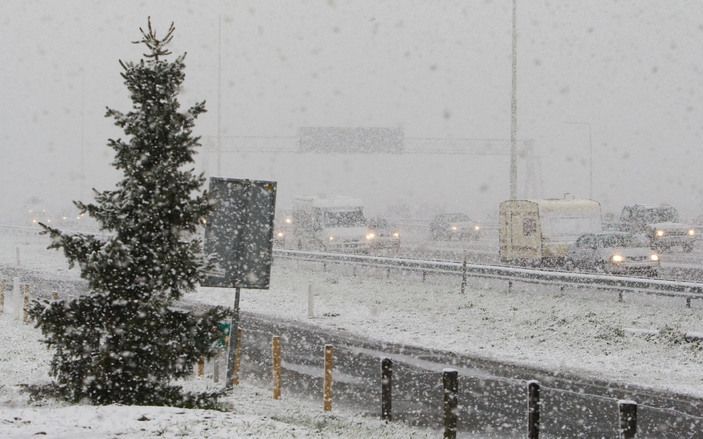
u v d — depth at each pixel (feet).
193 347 37.83
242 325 73.46
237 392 46.39
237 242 44.19
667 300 80.07
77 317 37.27
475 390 46.29
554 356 57.16
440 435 36.86
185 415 33.65
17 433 28.17
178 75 38.22
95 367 36.81
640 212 154.30
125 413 33.04
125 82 37.99
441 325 71.00
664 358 55.72
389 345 62.34
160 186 37.32
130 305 37.22
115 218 37.19
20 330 69.56
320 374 51.90
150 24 38.24
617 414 40.52
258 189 44.37
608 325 65.16
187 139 38.37
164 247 37.55
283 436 31.37
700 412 41.06
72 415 32.24
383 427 37.99
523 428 37.99
